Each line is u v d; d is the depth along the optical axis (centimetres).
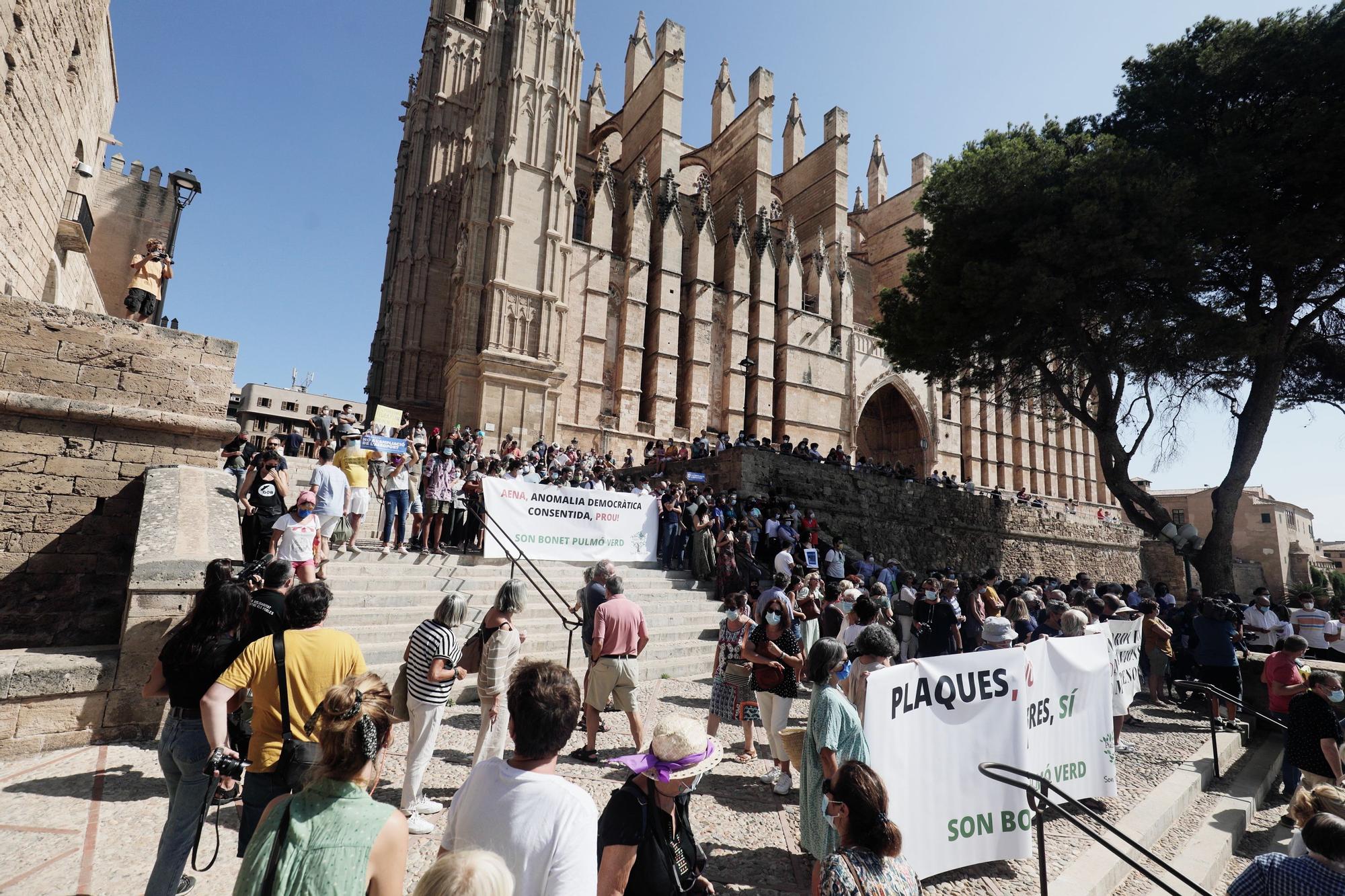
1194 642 1177
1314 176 1816
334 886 207
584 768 642
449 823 256
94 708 623
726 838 530
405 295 3978
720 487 2233
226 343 936
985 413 5119
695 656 1145
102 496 829
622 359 3697
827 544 1917
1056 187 1980
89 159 1845
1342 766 680
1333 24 1786
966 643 1269
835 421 4362
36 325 814
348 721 233
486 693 551
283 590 484
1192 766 793
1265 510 6259
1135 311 2036
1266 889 392
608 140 5025
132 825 478
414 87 4762
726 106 4909
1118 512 5888
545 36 3397
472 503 1330
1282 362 2114
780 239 4659
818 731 442
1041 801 414
